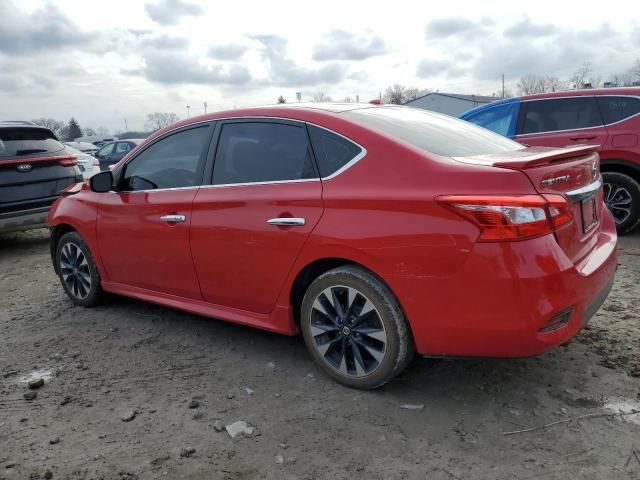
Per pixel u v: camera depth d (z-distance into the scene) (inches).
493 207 102.7
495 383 128.0
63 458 107.6
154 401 128.3
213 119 153.9
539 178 105.5
